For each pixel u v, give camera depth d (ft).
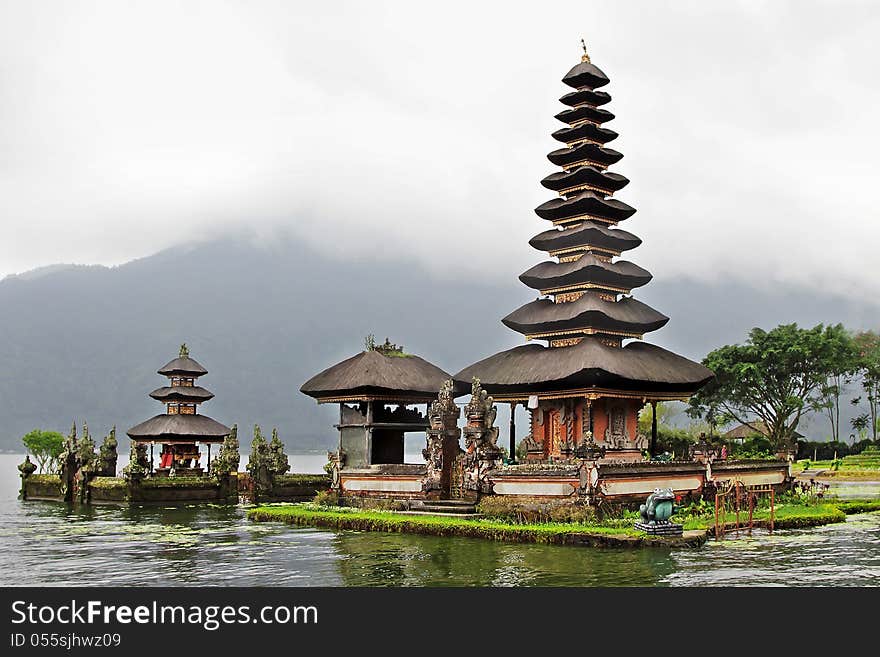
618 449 139.13
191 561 91.81
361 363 157.58
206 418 205.67
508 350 153.28
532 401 140.87
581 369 130.21
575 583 74.18
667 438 253.24
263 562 90.22
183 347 208.74
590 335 142.20
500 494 117.70
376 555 92.84
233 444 188.65
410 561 88.02
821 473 250.78
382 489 135.74
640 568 81.15
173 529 127.13
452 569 82.23
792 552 91.35
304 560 90.99
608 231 149.18
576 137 153.38
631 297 152.35
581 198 146.72
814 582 74.02
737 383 257.96
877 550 92.99
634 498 113.60
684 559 86.58
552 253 153.38
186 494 181.88
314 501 146.10
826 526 118.73
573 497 108.47
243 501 188.24
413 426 157.38
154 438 196.85
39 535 120.67
